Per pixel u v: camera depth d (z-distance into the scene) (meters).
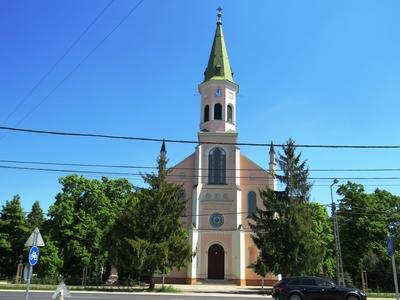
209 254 55.25
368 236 55.09
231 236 55.47
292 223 42.78
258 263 44.84
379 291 46.78
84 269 49.53
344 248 56.66
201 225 56.03
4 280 53.25
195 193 56.72
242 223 56.62
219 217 56.28
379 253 53.38
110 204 54.16
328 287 26.75
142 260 39.66
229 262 54.62
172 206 43.53
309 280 27.34
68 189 53.84
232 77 63.72
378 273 49.12
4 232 59.06
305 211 44.19
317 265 42.28
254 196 57.75
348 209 57.44
